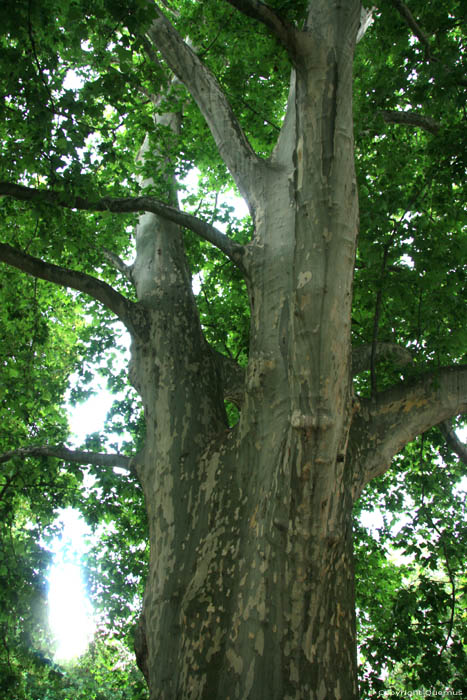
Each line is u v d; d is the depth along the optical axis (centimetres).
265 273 581
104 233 923
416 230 713
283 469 450
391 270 774
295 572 446
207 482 561
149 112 946
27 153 674
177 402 626
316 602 447
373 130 770
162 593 522
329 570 457
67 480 980
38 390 1053
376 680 797
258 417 533
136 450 1110
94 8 570
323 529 441
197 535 535
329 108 410
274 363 534
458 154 682
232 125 668
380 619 1012
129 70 632
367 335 909
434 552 895
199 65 675
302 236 416
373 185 799
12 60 577
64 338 1306
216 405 638
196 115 870
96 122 686
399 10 688
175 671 477
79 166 644
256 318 571
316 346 409
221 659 459
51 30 605
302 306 411
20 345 978
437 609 817
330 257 410
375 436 572
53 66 642
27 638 880
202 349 677
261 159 660
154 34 664
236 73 845
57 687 975
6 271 966
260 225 617
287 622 441
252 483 518
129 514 1082
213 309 1102
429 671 776
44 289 1111
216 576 495
